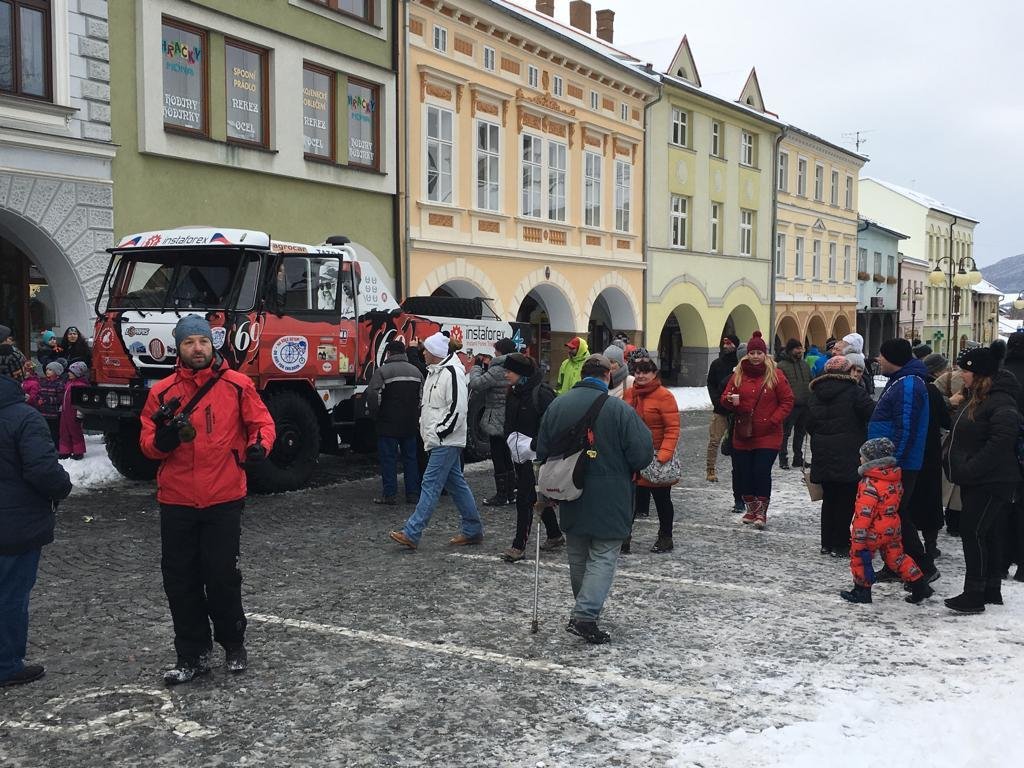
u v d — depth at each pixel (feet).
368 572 24.59
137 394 34.19
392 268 66.85
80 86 45.52
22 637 16.58
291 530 29.84
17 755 13.85
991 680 16.87
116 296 35.76
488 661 17.84
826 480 26.45
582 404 18.90
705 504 35.70
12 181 42.80
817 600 22.38
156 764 13.57
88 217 46.19
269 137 56.95
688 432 64.03
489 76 75.46
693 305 108.78
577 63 84.84
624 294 96.12
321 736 14.49
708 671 17.37
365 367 40.27
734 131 116.16
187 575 16.46
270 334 35.47
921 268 205.16
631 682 16.76
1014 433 20.77
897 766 13.28
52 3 44.29
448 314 50.62
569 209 86.28
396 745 14.19
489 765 13.51
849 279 157.99
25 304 49.19
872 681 16.85
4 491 15.97
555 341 88.99
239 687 16.47
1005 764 13.30
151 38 48.70
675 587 23.43
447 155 71.82
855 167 157.69
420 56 68.23
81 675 17.07
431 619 20.49
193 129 52.06
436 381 26.89
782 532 30.55
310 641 18.95
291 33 57.93
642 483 27.22
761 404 30.78
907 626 20.33
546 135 82.84
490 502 35.01
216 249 34.88
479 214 74.54
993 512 21.13
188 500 16.10
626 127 94.84
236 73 54.85
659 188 101.04
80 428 40.57
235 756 13.82
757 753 13.73
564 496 18.52
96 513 32.04
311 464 37.68
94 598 22.04
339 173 61.62
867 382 47.78
